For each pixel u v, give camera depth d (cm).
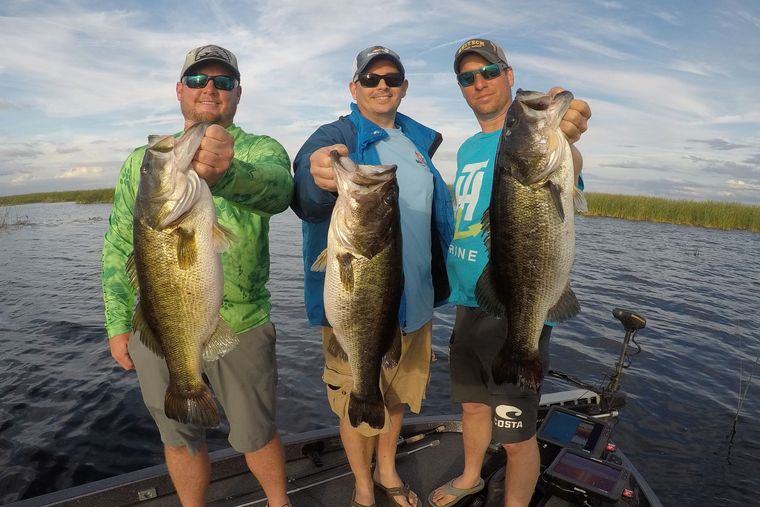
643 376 318
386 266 104
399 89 138
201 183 90
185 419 96
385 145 136
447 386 292
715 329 424
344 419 132
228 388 120
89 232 1183
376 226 101
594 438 164
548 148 104
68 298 507
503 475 156
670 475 216
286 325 395
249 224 121
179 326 94
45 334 385
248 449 121
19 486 198
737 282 622
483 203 138
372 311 105
